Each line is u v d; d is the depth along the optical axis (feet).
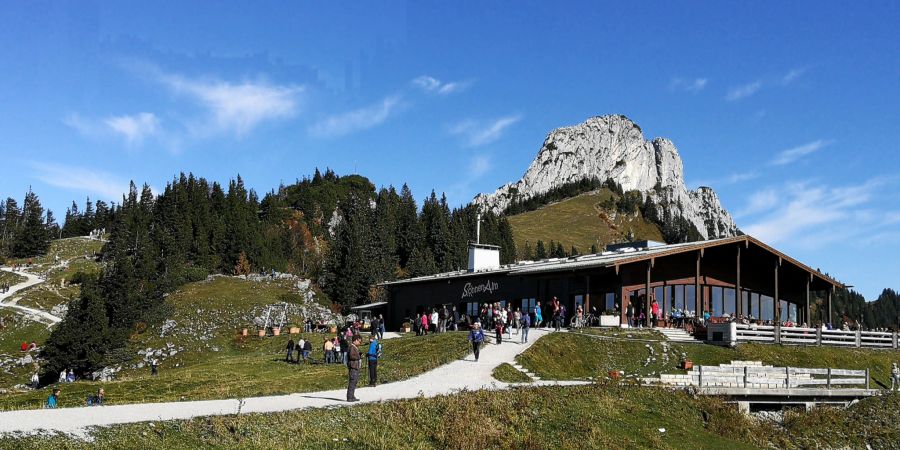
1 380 250.16
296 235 548.31
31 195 611.47
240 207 568.00
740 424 101.24
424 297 231.30
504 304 196.24
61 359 235.81
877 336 170.19
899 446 106.42
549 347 133.28
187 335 271.08
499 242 592.60
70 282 425.69
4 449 48.26
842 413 116.67
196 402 77.05
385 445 69.87
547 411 89.25
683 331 155.84
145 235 485.15
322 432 68.85
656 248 189.57
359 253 390.01
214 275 403.54
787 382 116.67
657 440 87.30
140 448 55.26
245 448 60.54
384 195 631.56
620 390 102.63
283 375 119.24
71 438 53.52
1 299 371.97
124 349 246.47
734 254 184.24
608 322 160.15
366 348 151.02
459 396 87.45
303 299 356.59
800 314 202.49
